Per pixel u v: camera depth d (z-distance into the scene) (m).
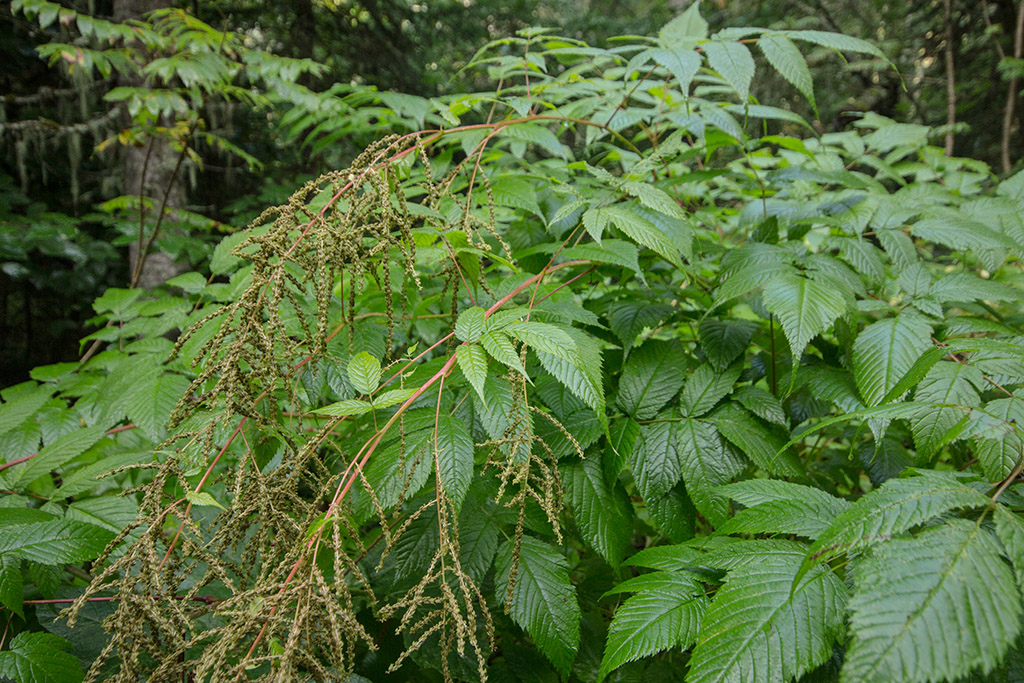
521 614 1.30
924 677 0.68
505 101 1.65
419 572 1.57
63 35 5.69
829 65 7.46
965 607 0.73
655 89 2.19
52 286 5.79
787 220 1.84
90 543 1.23
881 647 0.70
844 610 0.92
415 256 1.21
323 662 1.41
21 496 1.41
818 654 0.87
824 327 1.31
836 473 1.86
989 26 6.19
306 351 1.24
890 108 7.21
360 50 8.25
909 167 2.81
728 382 1.56
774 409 1.50
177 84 5.11
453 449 1.20
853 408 1.50
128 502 1.44
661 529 1.45
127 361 1.71
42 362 6.75
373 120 3.88
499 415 1.29
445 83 9.10
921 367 1.20
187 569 1.09
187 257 4.27
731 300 1.86
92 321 2.18
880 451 1.65
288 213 1.06
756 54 7.42
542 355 1.21
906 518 0.84
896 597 0.74
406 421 1.28
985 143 6.86
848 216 1.77
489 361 1.42
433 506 1.44
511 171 2.09
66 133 5.54
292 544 1.02
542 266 1.75
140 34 3.45
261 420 1.11
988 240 1.56
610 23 9.30
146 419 1.47
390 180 1.26
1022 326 1.84
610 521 1.40
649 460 1.48
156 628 0.99
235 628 0.86
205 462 1.04
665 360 1.62
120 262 6.23
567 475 1.43
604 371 1.70
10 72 6.18
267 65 3.55
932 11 6.96
